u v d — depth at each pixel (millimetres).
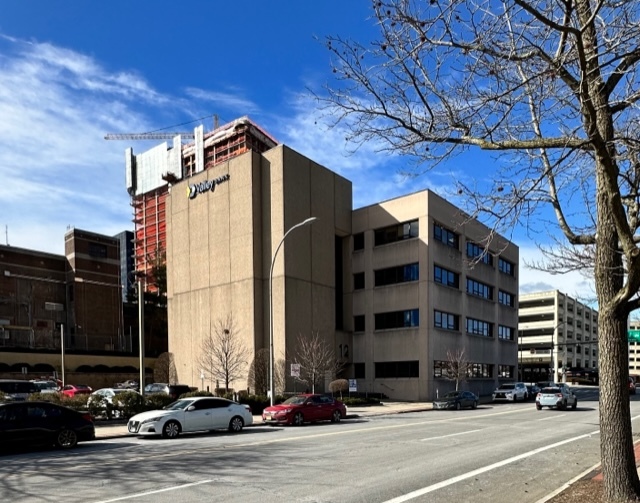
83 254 71375
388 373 42625
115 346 72312
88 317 70500
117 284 74625
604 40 5887
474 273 48344
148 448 14305
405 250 42562
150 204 121875
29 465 11461
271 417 21594
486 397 46156
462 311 45656
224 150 98000
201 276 43688
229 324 40094
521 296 103062
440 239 43281
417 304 41188
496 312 52594
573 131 5926
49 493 8492
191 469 10609
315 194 42625
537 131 6945
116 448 14508
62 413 14664
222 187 42625
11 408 13883
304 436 16859
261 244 40312
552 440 15750
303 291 40000
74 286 69750
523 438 16234
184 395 25375
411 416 26812
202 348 41625
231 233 41344
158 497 8156
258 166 41031
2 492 8602
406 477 9750
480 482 9344
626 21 5824
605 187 5957
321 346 38344
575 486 8305
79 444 15555
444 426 20453
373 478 9641
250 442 15289
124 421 21859
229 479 9539
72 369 55656
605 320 6809
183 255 45875
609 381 6738
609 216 6805
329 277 43188
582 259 8156
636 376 86188
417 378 40375
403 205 43062
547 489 8781
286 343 37656
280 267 38688
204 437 17000
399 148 6617
